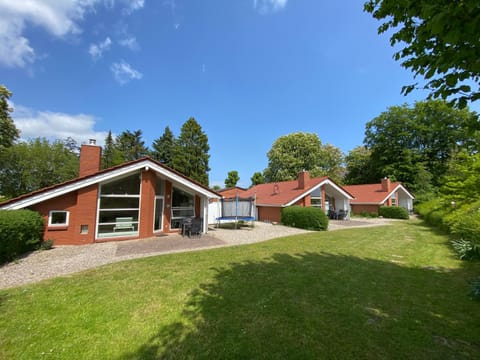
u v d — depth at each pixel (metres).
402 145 33.09
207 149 38.78
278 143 41.00
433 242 9.77
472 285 4.40
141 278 5.25
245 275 5.42
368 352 2.66
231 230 14.48
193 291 4.49
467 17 1.82
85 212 9.88
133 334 3.07
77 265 6.51
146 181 11.45
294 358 2.56
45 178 25.45
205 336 3.00
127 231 11.02
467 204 8.21
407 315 3.51
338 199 23.30
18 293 4.42
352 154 41.66
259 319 3.42
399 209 23.06
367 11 3.45
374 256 7.34
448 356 2.58
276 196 20.53
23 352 2.73
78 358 2.63
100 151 12.15
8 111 19.67
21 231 7.40
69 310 3.73
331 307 3.79
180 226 13.17
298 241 10.16
